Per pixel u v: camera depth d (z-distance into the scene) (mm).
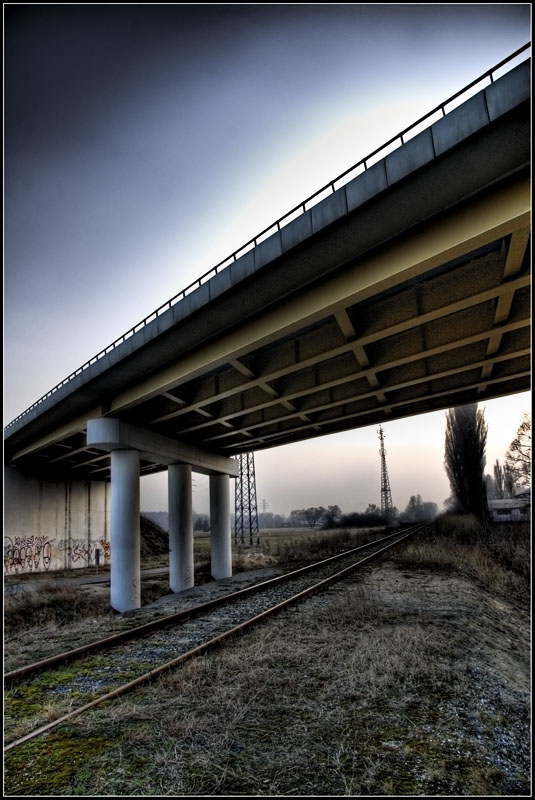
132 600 20422
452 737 5895
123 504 21641
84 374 21219
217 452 30938
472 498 48500
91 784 5176
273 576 25562
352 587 16969
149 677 8336
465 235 10516
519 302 13398
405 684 7441
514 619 14367
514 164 9648
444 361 17219
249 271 13867
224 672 8414
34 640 13492
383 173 10922
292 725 6297
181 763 5453
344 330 14266
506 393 20828
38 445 31328
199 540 102312
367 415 24906
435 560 22953
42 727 6602
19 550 36938
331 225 11914
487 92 9477
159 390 19438
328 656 8961
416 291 13484
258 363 18000
